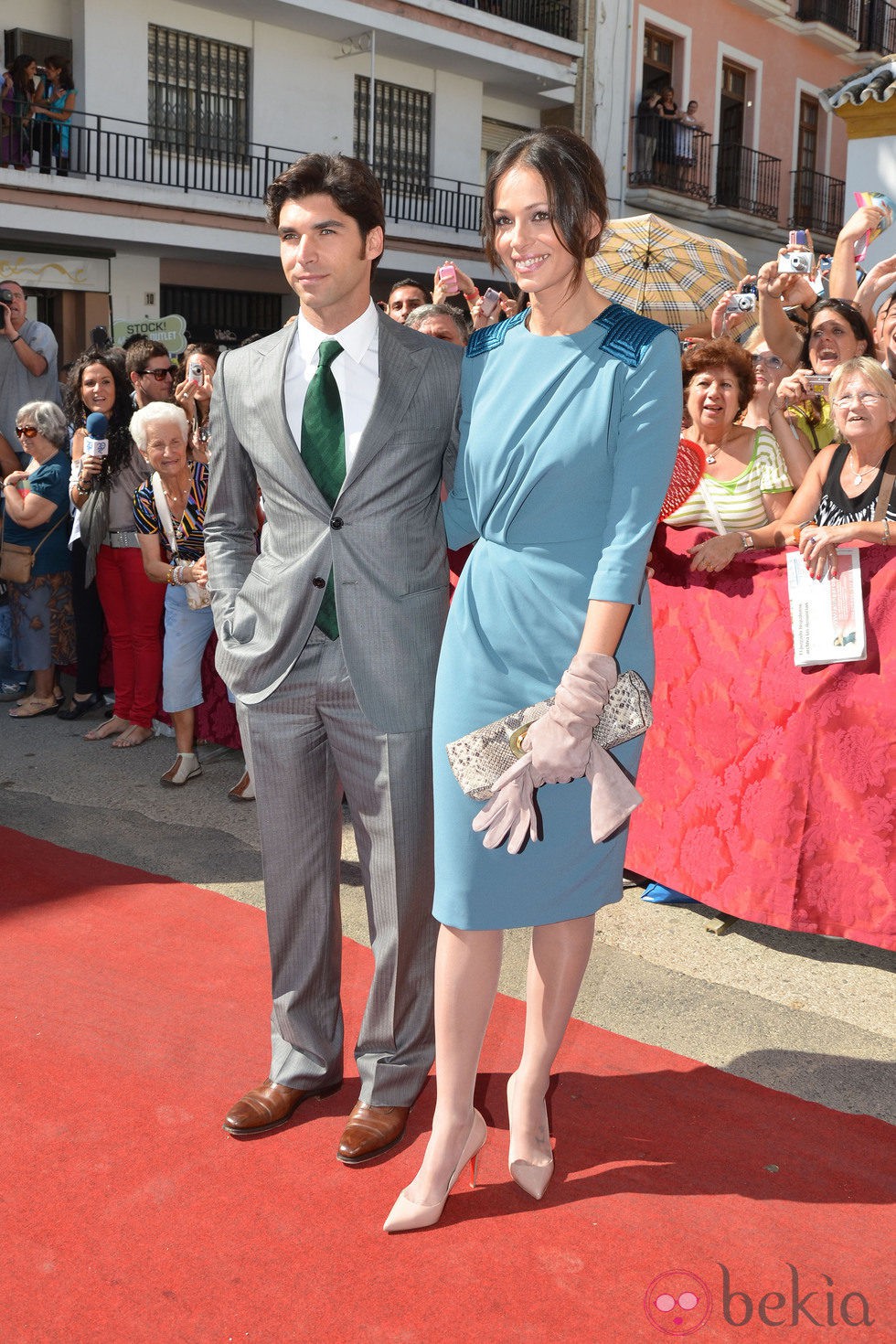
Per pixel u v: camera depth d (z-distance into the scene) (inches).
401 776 98.7
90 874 164.2
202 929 146.8
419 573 99.1
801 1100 111.1
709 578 147.1
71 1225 93.2
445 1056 94.3
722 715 146.5
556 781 85.7
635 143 842.2
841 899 139.3
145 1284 87.0
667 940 148.1
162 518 197.5
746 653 143.7
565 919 92.7
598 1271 88.4
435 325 188.9
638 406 85.7
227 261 714.8
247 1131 104.4
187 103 669.9
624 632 88.7
